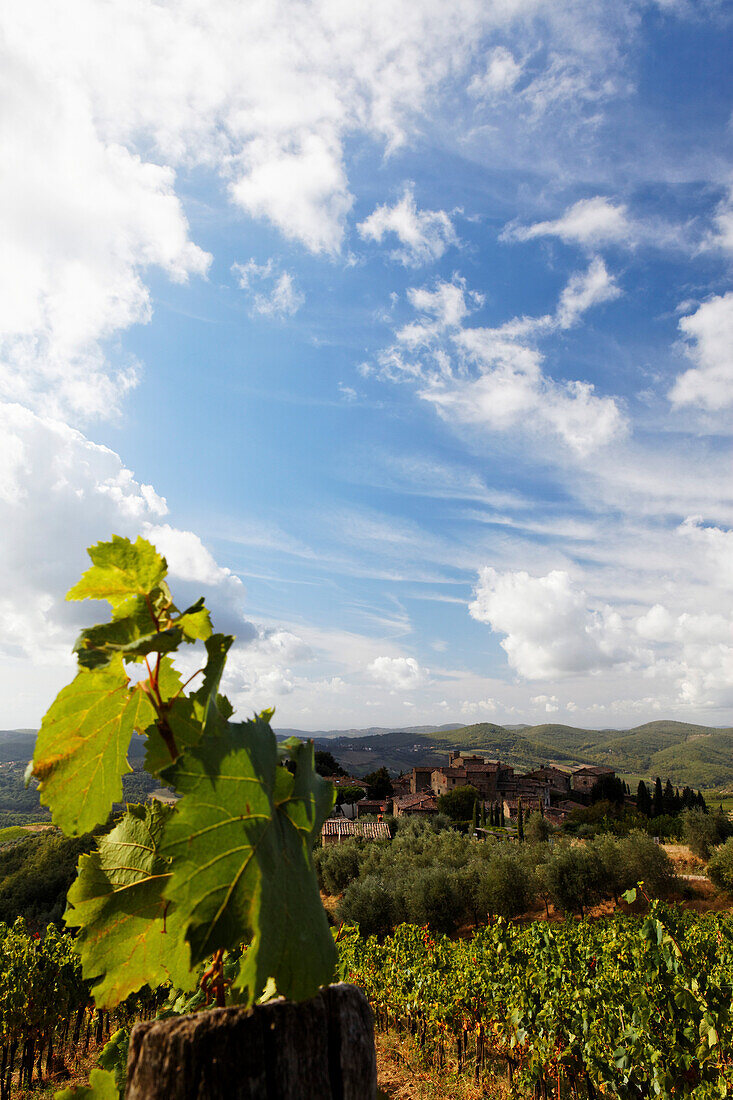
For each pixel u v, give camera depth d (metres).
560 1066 8.95
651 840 27.36
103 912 1.04
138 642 0.76
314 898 0.83
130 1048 0.74
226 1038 0.71
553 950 11.16
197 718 0.87
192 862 0.63
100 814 0.95
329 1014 0.80
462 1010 11.63
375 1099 0.84
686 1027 6.84
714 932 12.27
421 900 24.45
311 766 0.95
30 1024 11.67
